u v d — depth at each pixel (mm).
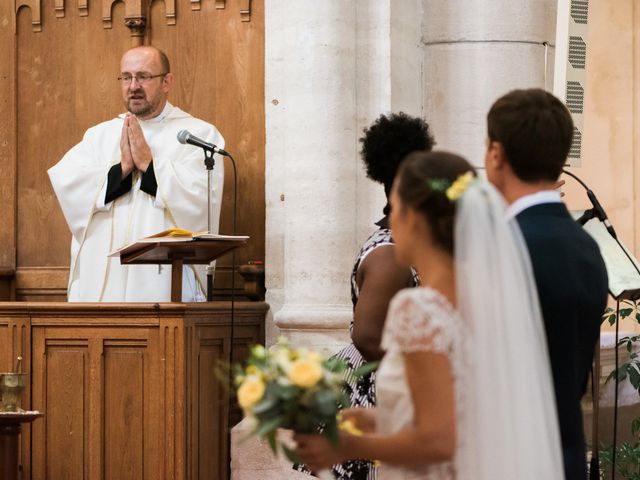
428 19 7668
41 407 6246
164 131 7418
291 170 7211
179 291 6234
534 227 3137
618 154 8523
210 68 7879
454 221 2873
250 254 7688
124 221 7191
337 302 7098
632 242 8484
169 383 6078
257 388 2801
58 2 8164
